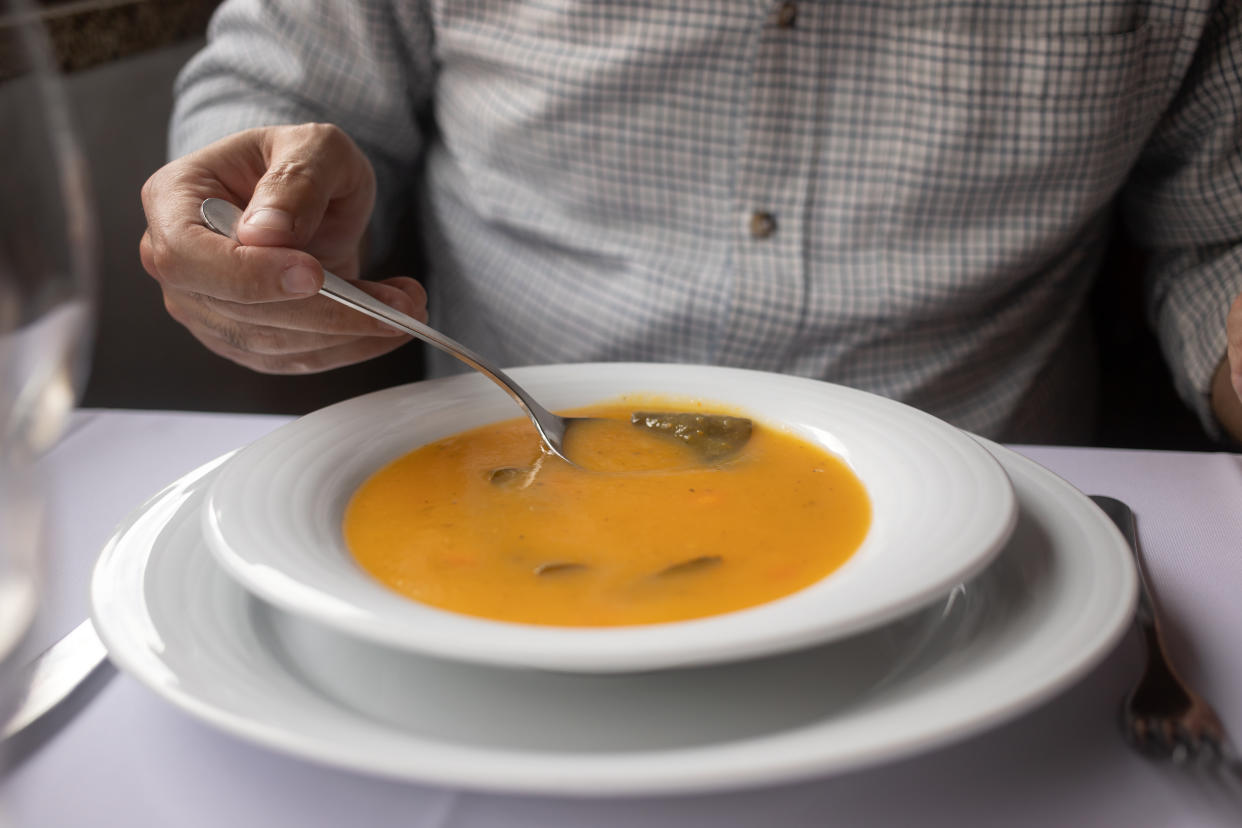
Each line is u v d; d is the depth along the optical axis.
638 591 0.46
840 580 0.44
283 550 0.44
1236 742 0.42
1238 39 0.71
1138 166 0.80
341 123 0.82
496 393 0.57
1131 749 0.42
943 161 0.71
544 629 0.41
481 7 0.77
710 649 0.40
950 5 0.69
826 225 0.73
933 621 0.45
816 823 0.40
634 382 0.58
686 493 0.52
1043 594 0.44
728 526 0.49
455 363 0.87
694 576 0.47
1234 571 0.49
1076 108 0.70
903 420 0.53
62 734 0.42
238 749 0.42
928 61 0.70
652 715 0.42
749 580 0.47
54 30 0.83
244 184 0.62
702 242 0.75
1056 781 0.41
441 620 0.41
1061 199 0.73
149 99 0.91
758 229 0.73
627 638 0.40
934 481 0.48
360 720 0.41
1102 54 0.70
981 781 0.41
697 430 0.55
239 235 0.55
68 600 0.48
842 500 0.51
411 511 0.50
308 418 0.53
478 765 0.38
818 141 0.72
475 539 0.49
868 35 0.70
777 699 0.42
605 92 0.73
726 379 0.58
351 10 0.79
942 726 0.39
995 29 0.69
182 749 0.42
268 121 0.79
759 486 0.52
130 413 0.62
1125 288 0.88
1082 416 0.85
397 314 0.56
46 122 0.36
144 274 0.89
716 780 0.37
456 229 0.84
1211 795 0.40
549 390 0.57
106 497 0.54
